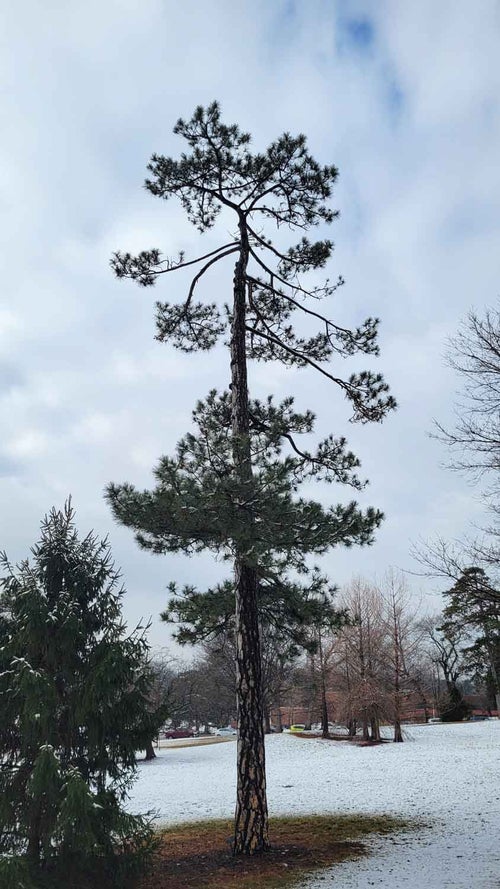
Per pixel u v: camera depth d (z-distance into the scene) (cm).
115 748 808
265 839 959
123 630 842
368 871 816
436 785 1567
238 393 1182
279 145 1190
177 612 1153
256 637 1043
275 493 923
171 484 911
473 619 1011
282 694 4322
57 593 859
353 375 1262
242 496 916
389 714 3281
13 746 780
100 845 725
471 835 994
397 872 801
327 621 1162
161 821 1292
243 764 986
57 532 893
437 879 750
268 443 1005
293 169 1210
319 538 950
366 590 3606
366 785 1653
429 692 5738
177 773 2323
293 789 1664
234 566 1078
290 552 1069
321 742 3241
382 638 3462
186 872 865
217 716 7462
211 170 1218
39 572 866
